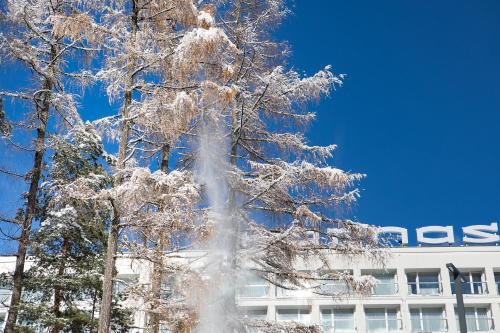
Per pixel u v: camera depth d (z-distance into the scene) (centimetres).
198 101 1122
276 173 1328
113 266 1109
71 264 1819
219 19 1509
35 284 1734
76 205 1327
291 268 1325
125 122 1180
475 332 3619
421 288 3775
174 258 1134
